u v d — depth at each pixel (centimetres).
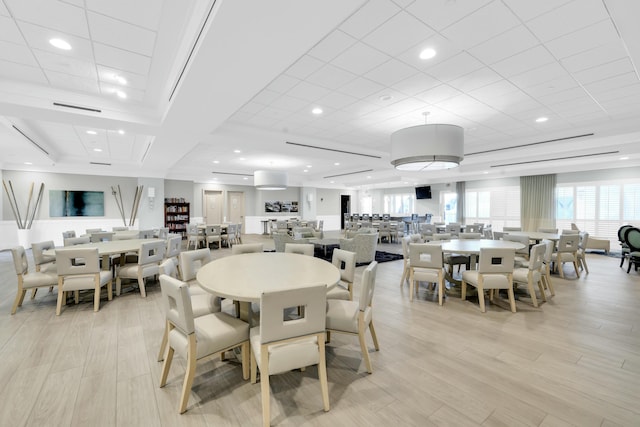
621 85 385
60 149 778
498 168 989
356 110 482
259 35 235
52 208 915
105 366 230
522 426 167
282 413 179
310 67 338
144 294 410
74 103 399
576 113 496
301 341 181
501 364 234
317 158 898
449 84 383
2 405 184
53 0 227
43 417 174
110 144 723
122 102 436
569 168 955
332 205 1755
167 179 1214
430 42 286
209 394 197
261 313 165
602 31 268
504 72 349
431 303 387
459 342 273
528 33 271
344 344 270
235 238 1023
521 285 464
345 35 274
